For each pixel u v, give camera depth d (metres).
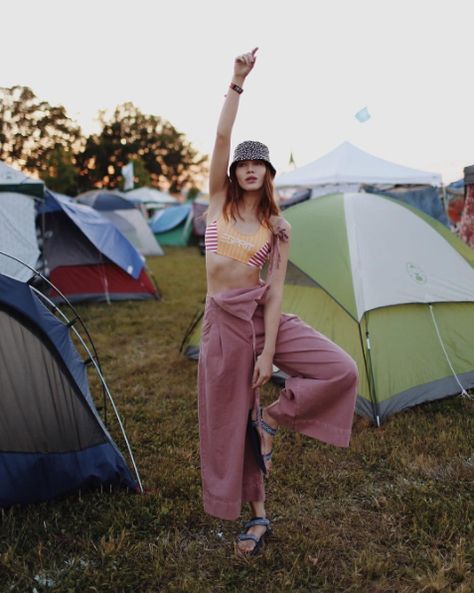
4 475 2.64
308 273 4.25
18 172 7.76
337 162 11.65
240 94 2.16
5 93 48.94
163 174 61.22
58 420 2.74
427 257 4.47
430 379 4.09
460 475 3.04
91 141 54.84
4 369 2.64
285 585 2.16
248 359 2.14
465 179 5.59
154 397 4.45
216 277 2.21
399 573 2.25
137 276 8.82
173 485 2.93
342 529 2.57
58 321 2.80
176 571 2.27
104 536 2.46
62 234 8.52
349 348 4.04
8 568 2.27
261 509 2.42
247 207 2.23
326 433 2.13
